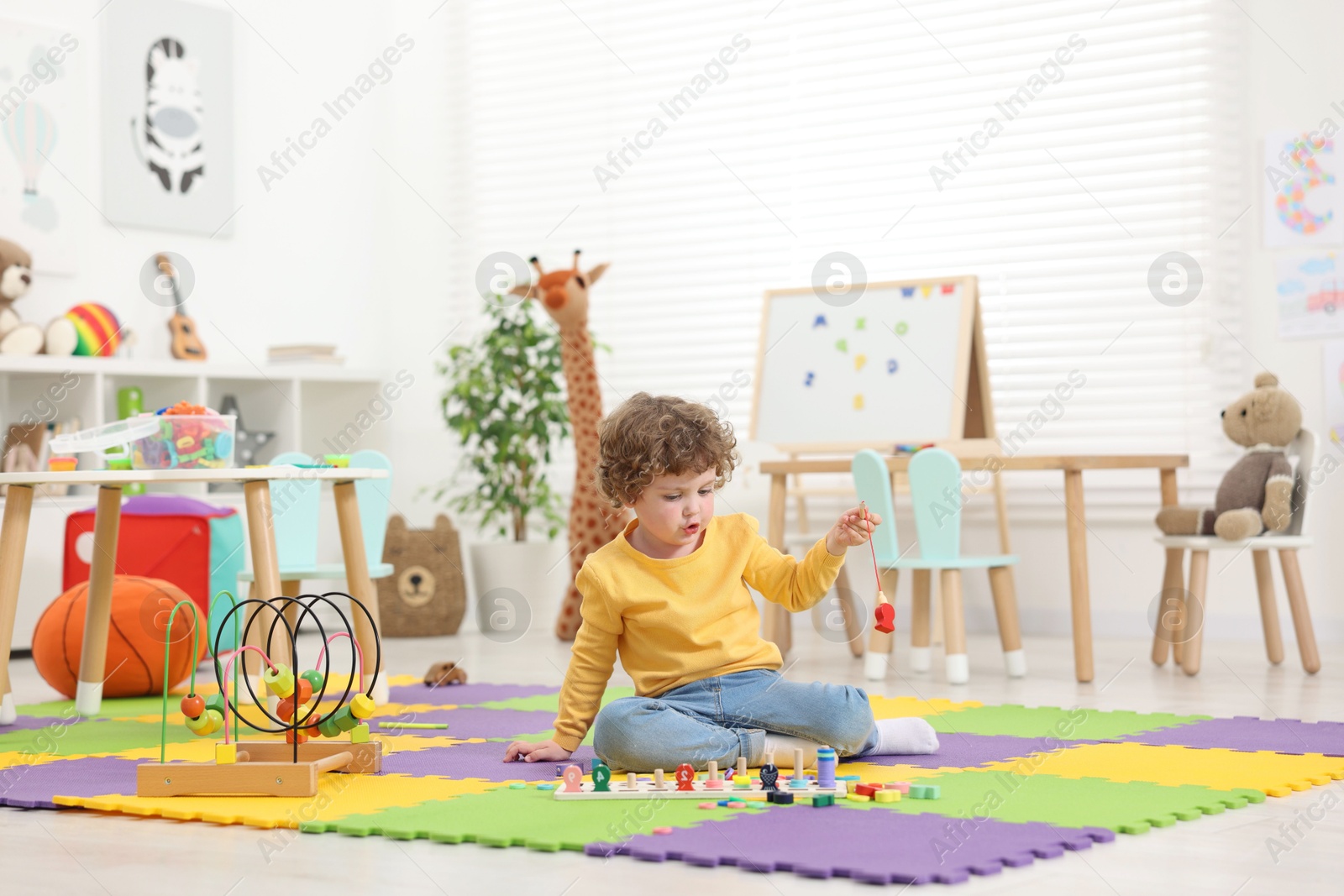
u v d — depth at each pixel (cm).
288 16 473
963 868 125
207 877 130
